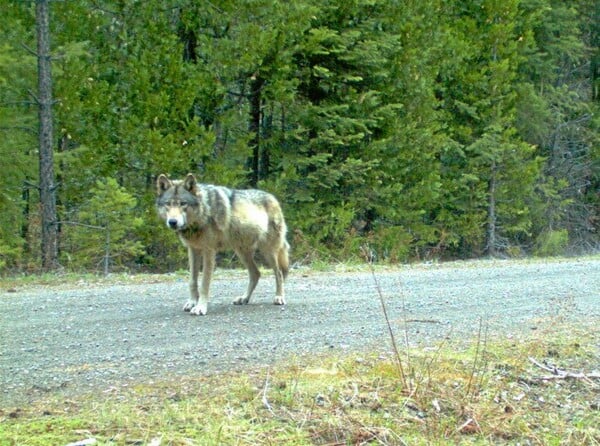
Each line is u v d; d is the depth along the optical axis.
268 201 8.84
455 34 24.72
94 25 18.03
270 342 6.63
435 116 22.66
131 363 5.75
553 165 30.11
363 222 22.14
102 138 17.47
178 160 17.22
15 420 4.25
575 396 5.48
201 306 8.12
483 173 25.25
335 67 20.62
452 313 8.53
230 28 18.83
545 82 29.62
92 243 15.94
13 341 6.55
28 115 17.31
